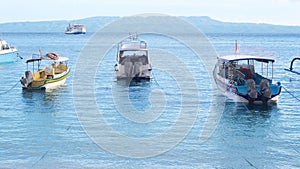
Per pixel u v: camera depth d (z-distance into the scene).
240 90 27.84
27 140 19.83
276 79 43.53
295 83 40.47
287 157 17.77
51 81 34.28
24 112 26.11
